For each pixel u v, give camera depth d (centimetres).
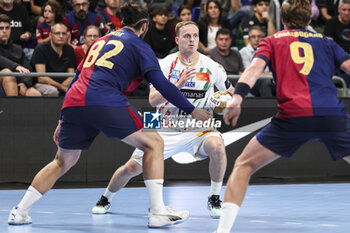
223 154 876
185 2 2072
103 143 1490
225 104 948
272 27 1930
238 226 793
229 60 1708
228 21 1925
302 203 1069
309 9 645
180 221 781
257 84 1645
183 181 1527
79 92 755
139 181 1568
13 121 1434
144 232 736
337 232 741
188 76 813
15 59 1555
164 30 1734
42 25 1745
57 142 831
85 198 1167
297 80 604
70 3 1939
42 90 1508
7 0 1675
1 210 986
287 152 604
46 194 1247
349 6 1831
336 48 630
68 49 1582
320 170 1594
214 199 888
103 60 763
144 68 748
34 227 781
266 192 1270
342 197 1166
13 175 1436
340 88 1697
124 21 802
